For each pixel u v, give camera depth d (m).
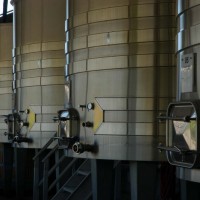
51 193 11.08
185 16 4.46
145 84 5.74
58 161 8.41
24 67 8.90
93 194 6.30
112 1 5.97
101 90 6.01
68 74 6.60
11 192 12.12
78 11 6.39
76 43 6.40
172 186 6.98
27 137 8.88
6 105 11.22
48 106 8.54
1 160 12.67
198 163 3.97
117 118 5.84
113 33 5.93
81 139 6.24
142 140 5.70
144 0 5.80
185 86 4.36
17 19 9.16
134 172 5.82
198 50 4.24
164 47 5.73
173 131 4.36
